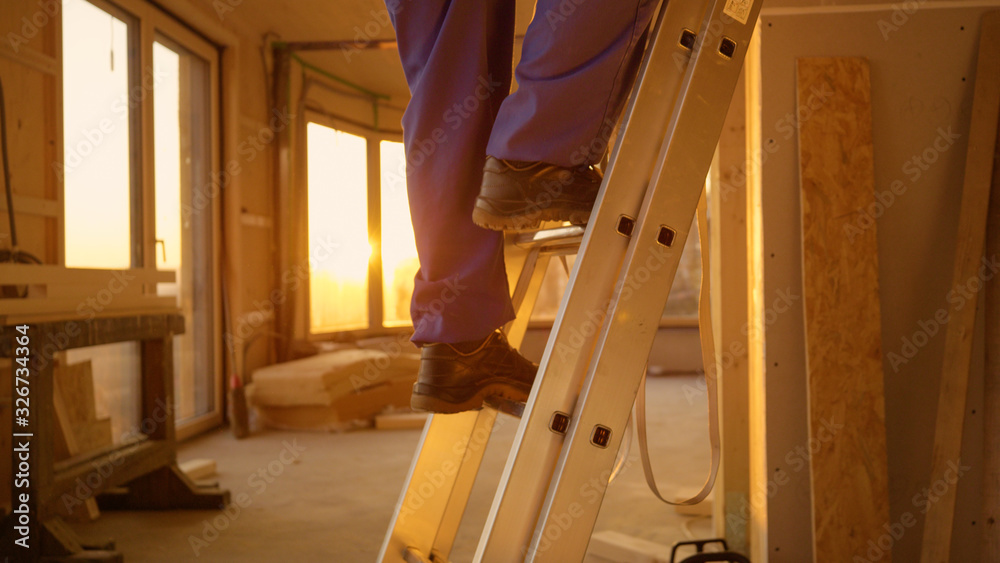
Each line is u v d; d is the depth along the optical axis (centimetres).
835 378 171
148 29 404
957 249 169
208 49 477
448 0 96
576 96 85
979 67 169
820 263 171
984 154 168
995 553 167
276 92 554
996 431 168
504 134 87
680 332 771
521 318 127
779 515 176
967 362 167
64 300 242
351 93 660
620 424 84
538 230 113
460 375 97
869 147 172
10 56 297
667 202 86
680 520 270
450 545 121
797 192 175
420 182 95
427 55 98
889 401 174
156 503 293
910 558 174
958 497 173
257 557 236
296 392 461
